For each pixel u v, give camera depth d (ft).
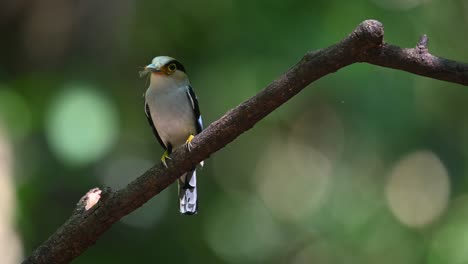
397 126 43.52
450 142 48.67
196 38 48.16
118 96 45.32
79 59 42.27
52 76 40.63
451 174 48.80
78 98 36.32
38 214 41.19
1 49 41.86
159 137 27.99
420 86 46.29
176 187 51.60
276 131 60.44
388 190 54.19
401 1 45.16
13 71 42.01
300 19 42.78
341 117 51.21
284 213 63.16
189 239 50.88
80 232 18.75
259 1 44.24
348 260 50.96
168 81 26.09
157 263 49.24
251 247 58.34
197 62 47.98
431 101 48.39
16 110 37.04
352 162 52.65
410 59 16.57
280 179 63.98
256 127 57.62
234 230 56.59
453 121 49.47
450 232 45.32
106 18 43.24
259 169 61.93
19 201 36.32
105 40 43.27
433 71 16.70
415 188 58.18
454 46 48.19
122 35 45.11
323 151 60.95
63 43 42.09
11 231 35.04
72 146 34.96
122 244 48.60
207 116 47.11
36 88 38.86
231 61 45.06
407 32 44.75
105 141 35.83
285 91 17.02
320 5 42.93
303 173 63.72
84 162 34.96
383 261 49.44
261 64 43.68
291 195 64.18
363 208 52.54
